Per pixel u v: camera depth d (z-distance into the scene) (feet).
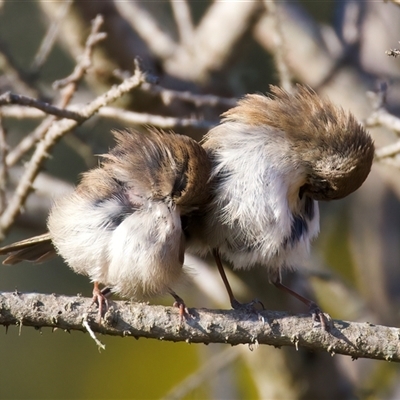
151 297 26.63
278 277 28.07
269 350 38.88
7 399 48.91
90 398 49.49
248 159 26.00
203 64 39.65
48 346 50.70
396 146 30.27
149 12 43.04
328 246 51.39
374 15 42.01
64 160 45.62
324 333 23.75
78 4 36.83
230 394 38.78
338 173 26.25
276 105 26.61
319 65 40.98
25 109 33.42
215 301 38.24
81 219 26.03
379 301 40.96
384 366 39.78
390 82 36.09
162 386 49.55
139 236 25.22
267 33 41.55
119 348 51.06
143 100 37.24
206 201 26.35
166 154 25.73
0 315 23.41
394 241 41.93
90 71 37.96
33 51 44.80
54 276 48.03
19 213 32.12
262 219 25.98
